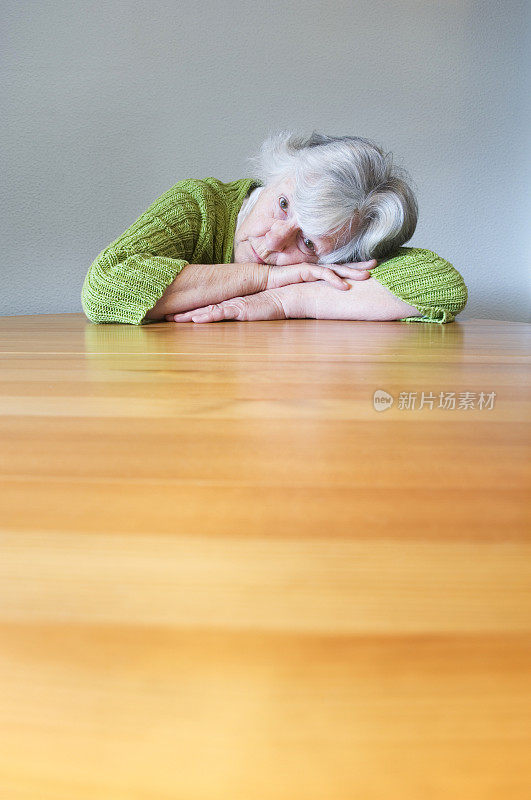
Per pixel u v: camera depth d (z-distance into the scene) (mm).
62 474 265
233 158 2432
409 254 1636
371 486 250
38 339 997
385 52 2449
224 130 2418
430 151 2512
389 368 642
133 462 286
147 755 107
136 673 125
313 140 1657
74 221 2395
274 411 413
